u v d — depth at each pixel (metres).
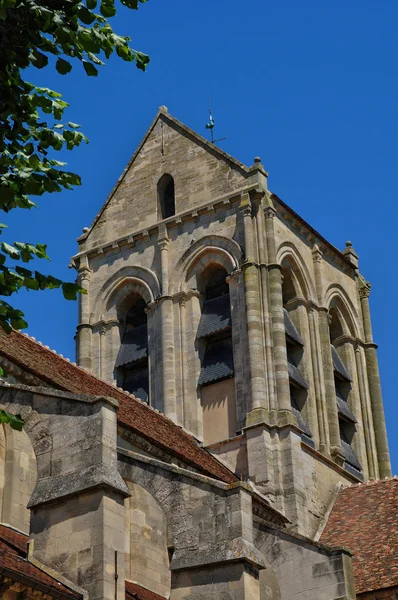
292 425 60.19
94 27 30.30
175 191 68.56
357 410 68.38
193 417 62.69
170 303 65.94
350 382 69.00
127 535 47.62
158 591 47.84
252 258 63.84
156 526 48.84
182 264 66.50
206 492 41.34
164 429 58.31
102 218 70.81
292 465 59.22
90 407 38.38
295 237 67.31
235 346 62.91
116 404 38.69
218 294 66.38
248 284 63.19
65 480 37.62
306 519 58.53
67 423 38.50
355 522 57.84
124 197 70.56
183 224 67.31
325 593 45.28
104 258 69.81
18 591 33.91
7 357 43.75
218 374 62.97
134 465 42.88
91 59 30.05
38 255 29.83
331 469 62.53
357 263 73.06
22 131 30.86
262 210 65.19
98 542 36.22
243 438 60.38
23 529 42.22
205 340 65.00
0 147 30.55
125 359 66.81
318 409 64.25
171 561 40.91
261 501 56.47
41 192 30.00
